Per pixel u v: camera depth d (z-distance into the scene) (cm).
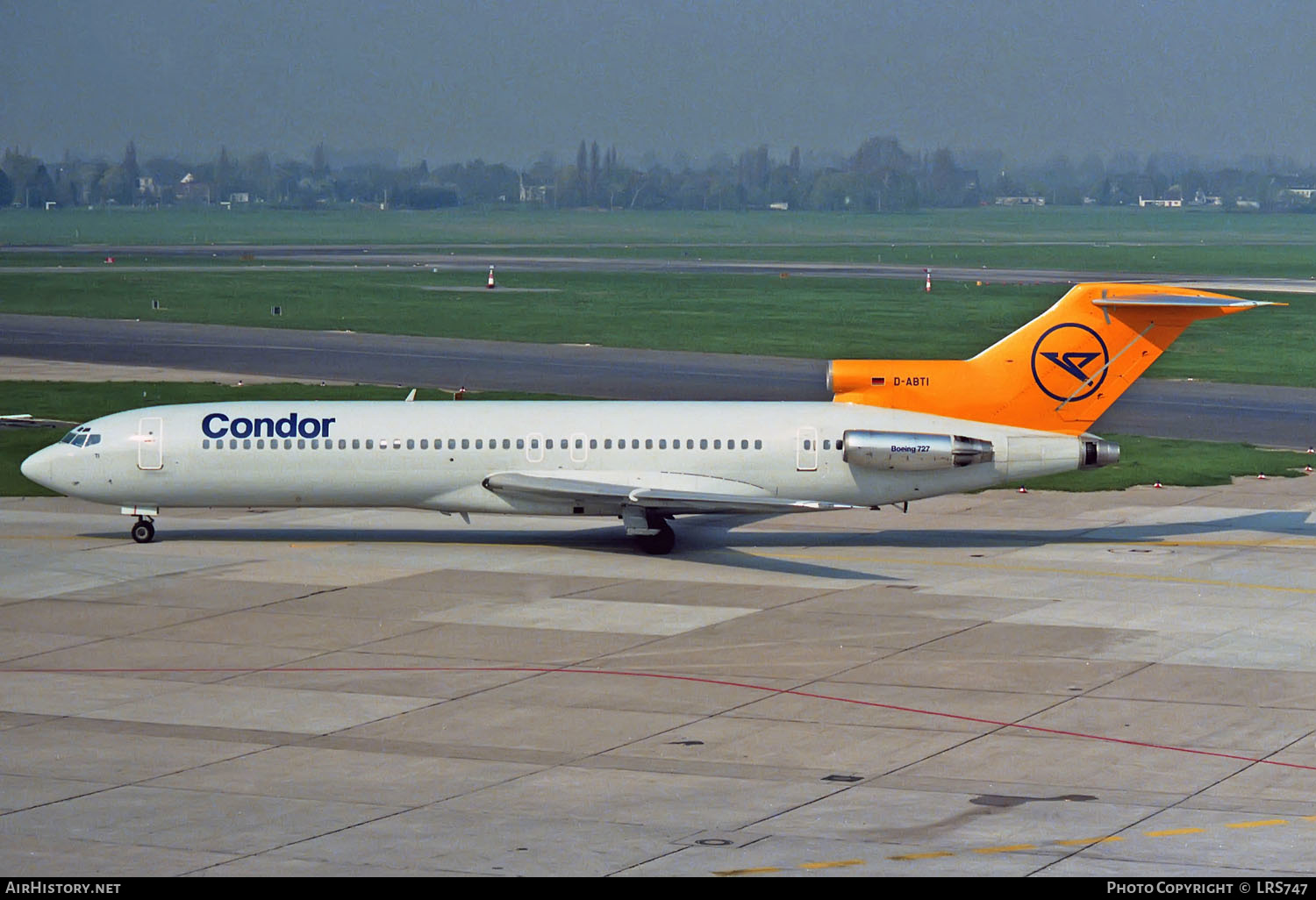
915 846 8744
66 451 17512
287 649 13338
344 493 17650
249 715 11456
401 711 11569
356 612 14662
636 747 10681
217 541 18175
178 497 17675
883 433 17400
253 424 17500
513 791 9750
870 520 19925
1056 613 14688
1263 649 13338
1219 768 10231
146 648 13362
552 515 17588
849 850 8681
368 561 17050
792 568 16888
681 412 17738
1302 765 10281
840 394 17925
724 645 13475
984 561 17325
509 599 15250
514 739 10881
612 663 12862
